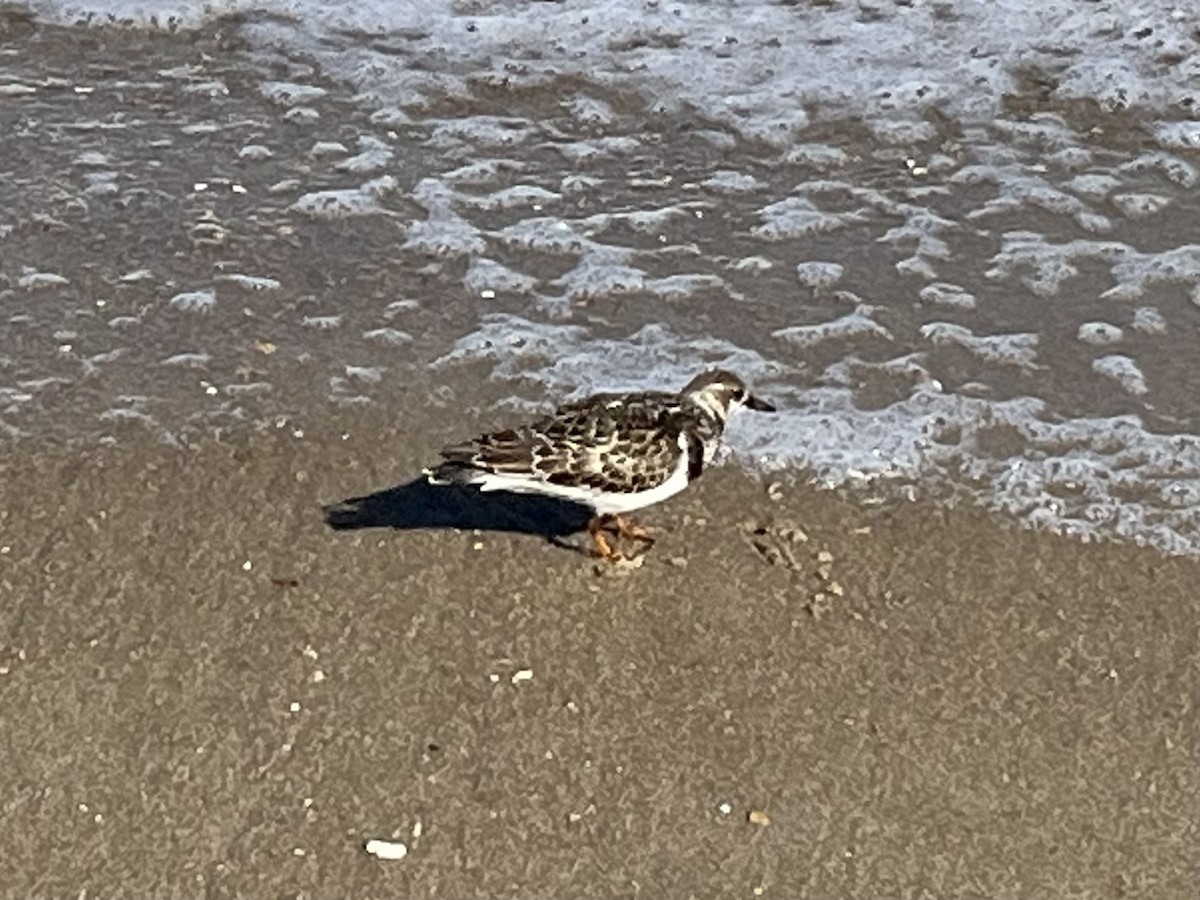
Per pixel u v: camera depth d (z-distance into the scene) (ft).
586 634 4.63
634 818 4.27
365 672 4.53
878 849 4.23
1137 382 5.38
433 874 4.16
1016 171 6.26
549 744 4.40
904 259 5.84
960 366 5.42
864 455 5.10
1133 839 4.26
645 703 4.49
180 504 4.91
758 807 4.30
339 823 4.24
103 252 5.74
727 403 4.83
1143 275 5.79
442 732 4.42
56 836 4.19
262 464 5.02
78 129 6.30
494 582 4.74
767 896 4.14
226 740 4.38
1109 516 4.96
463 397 5.25
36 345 5.37
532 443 4.55
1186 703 4.53
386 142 6.31
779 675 4.56
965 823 4.28
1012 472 5.07
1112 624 4.70
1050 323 5.59
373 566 4.76
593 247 5.84
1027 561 4.84
